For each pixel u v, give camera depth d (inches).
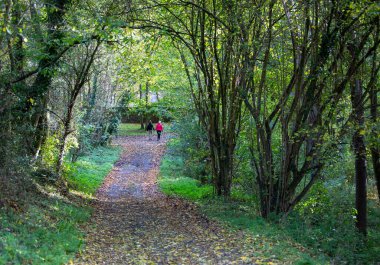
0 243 270.4
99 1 549.0
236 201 650.2
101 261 313.7
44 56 514.9
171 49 792.9
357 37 468.8
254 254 327.9
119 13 521.3
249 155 611.8
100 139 1321.4
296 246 386.6
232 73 598.5
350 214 539.8
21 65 531.5
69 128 673.6
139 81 842.2
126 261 319.0
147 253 345.1
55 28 528.7
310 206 552.7
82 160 1104.2
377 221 641.6
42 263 266.5
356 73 477.7
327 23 456.4
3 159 387.9
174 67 840.9
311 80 463.8
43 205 436.5
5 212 340.2
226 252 340.2
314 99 466.6
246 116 645.3
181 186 856.3
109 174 1050.7
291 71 537.6
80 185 767.7
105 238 396.2
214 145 654.5
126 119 2317.9
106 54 815.7
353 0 406.3
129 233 426.3
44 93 578.2
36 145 593.9
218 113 637.3
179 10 615.5
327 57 451.5
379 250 459.5
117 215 540.4
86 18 519.2
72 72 650.2
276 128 612.7
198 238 398.0
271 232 422.6
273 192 510.6
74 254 316.5
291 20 468.4
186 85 868.6
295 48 473.4
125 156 1354.6
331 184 603.2
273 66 512.1
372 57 490.3
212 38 580.7
